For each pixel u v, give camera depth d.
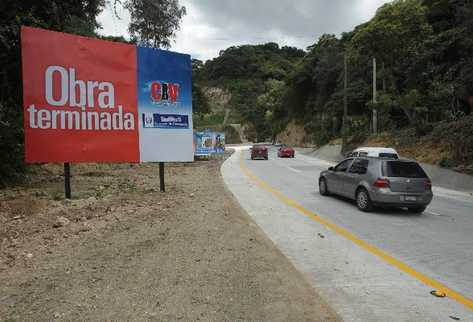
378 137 33.72
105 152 10.75
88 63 10.38
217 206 10.13
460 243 7.68
